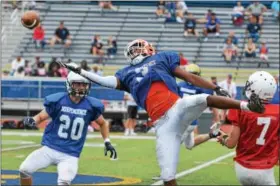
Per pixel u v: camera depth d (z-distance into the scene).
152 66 15.52
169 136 14.91
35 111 54.72
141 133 51.81
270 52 66.50
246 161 14.73
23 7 67.75
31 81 54.72
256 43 67.31
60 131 18.00
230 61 65.19
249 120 14.52
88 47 68.62
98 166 28.78
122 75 15.95
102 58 66.56
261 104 13.20
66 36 68.12
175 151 14.92
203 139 27.22
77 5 72.56
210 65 65.75
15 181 23.00
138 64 15.83
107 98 53.56
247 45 65.06
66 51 67.69
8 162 29.72
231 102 13.77
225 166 29.48
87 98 18.33
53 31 70.88
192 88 28.11
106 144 18.39
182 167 28.95
